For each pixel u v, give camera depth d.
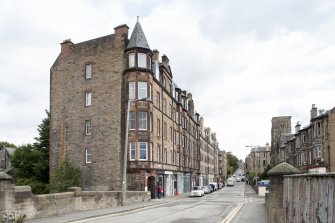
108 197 26.91
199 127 83.81
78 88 45.56
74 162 44.44
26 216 17.16
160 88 48.16
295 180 8.26
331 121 49.31
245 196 49.41
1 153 76.44
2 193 15.66
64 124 45.88
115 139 42.12
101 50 44.56
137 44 42.25
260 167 140.75
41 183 48.78
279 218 11.89
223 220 18.77
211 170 110.06
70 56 46.69
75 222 17.50
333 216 5.16
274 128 95.06
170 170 51.91
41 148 56.22
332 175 5.22
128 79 42.03
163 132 48.84
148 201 36.41
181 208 27.73
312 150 54.78
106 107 43.19
